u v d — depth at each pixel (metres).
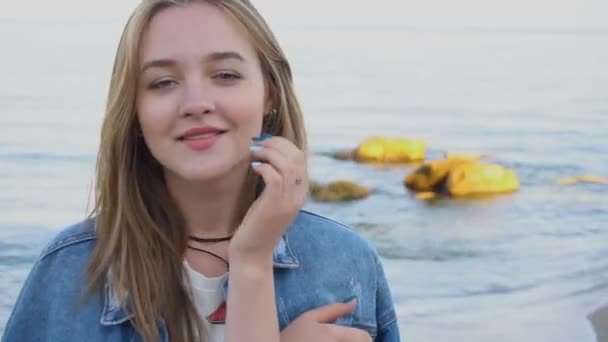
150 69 2.03
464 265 10.35
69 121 16.36
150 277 2.09
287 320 2.22
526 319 8.70
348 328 2.15
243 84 2.07
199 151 2.03
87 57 20.86
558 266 10.35
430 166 13.24
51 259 2.13
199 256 2.17
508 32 27.30
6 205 12.11
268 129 2.29
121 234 2.11
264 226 1.98
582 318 8.75
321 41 25.00
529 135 17.25
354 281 2.30
